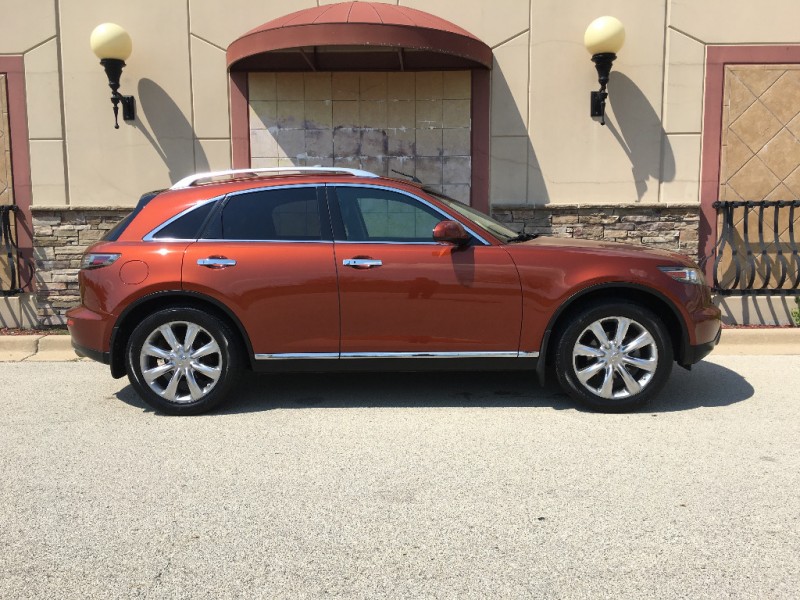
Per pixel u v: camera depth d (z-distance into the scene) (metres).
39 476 4.00
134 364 5.06
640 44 8.18
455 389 5.78
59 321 8.48
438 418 5.02
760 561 3.00
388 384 5.96
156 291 5.00
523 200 8.41
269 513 3.50
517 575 2.90
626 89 8.24
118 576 2.93
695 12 8.11
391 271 4.96
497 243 5.07
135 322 5.17
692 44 8.16
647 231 8.36
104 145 8.36
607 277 4.94
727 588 2.80
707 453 4.27
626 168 8.34
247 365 5.23
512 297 4.98
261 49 7.23
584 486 3.79
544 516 3.44
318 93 8.32
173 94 8.32
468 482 3.86
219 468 4.10
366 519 3.43
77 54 8.25
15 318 8.49
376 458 4.24
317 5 8.20
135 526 3.37
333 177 5.26
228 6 8.22
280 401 5.50
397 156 8.40
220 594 2.79
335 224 5.12
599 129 8.30
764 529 3.29
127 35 7.87
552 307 4.98
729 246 8.29
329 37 6.97
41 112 8.30
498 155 8.37
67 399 5.64
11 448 4.47
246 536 3.26
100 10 8.21
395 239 5.10
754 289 8.18
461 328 5.02
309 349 5.04
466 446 4.43
